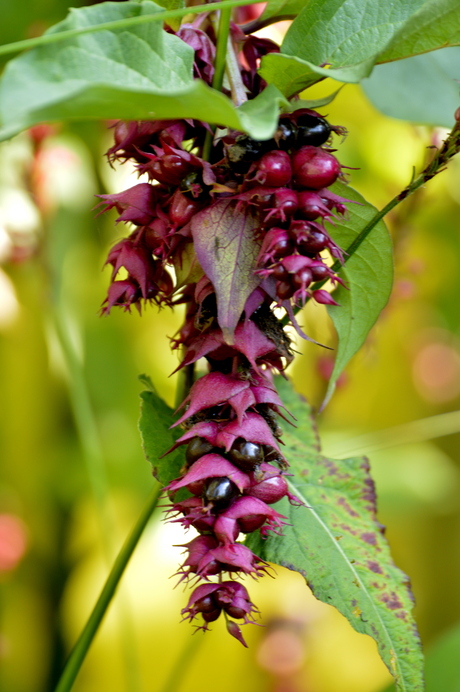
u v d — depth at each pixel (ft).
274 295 1.82
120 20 1.78
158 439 1.95
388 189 3.24
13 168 2.75
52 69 1.74
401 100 2.25
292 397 2.13
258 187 1.80
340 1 1.86
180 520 1.83
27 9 3.07
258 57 1.96
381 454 3.89
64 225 3.03
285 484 1.83
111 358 3.59
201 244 1.81
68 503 3.56
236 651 3.60
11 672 3.48
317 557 1.97
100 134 3.06
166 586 3.50
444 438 4.63
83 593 3.53
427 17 1.80
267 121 1.74
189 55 1.81
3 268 3.19
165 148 1.82
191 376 2.03
